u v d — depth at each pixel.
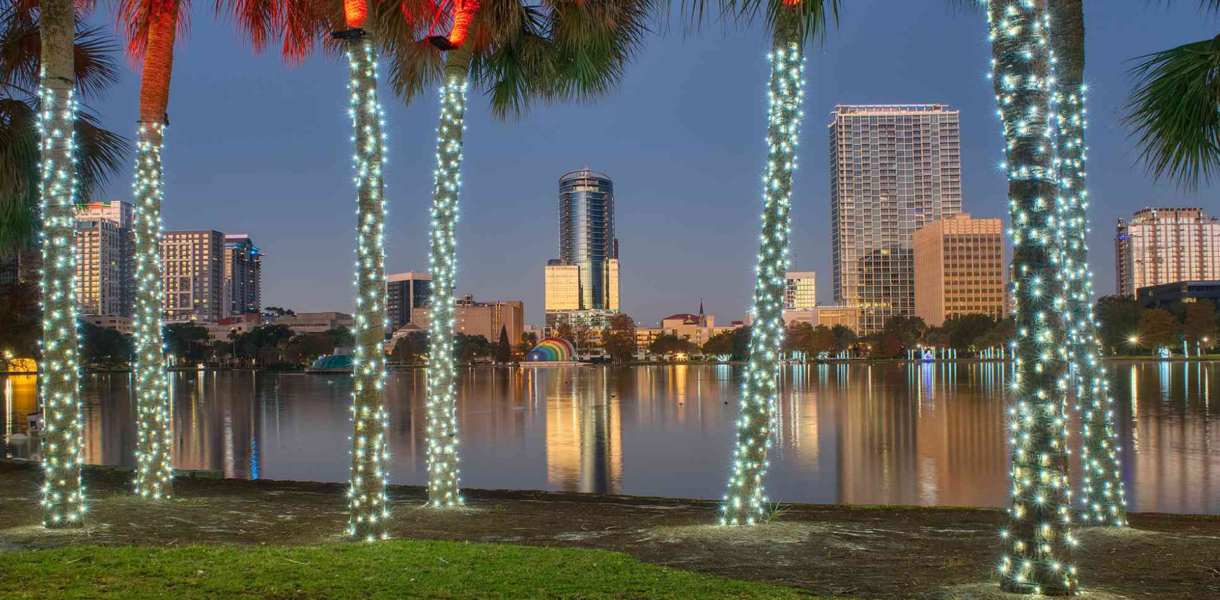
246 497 14.78
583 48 13.63
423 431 34.44
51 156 10.55
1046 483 7.08
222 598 6.81
